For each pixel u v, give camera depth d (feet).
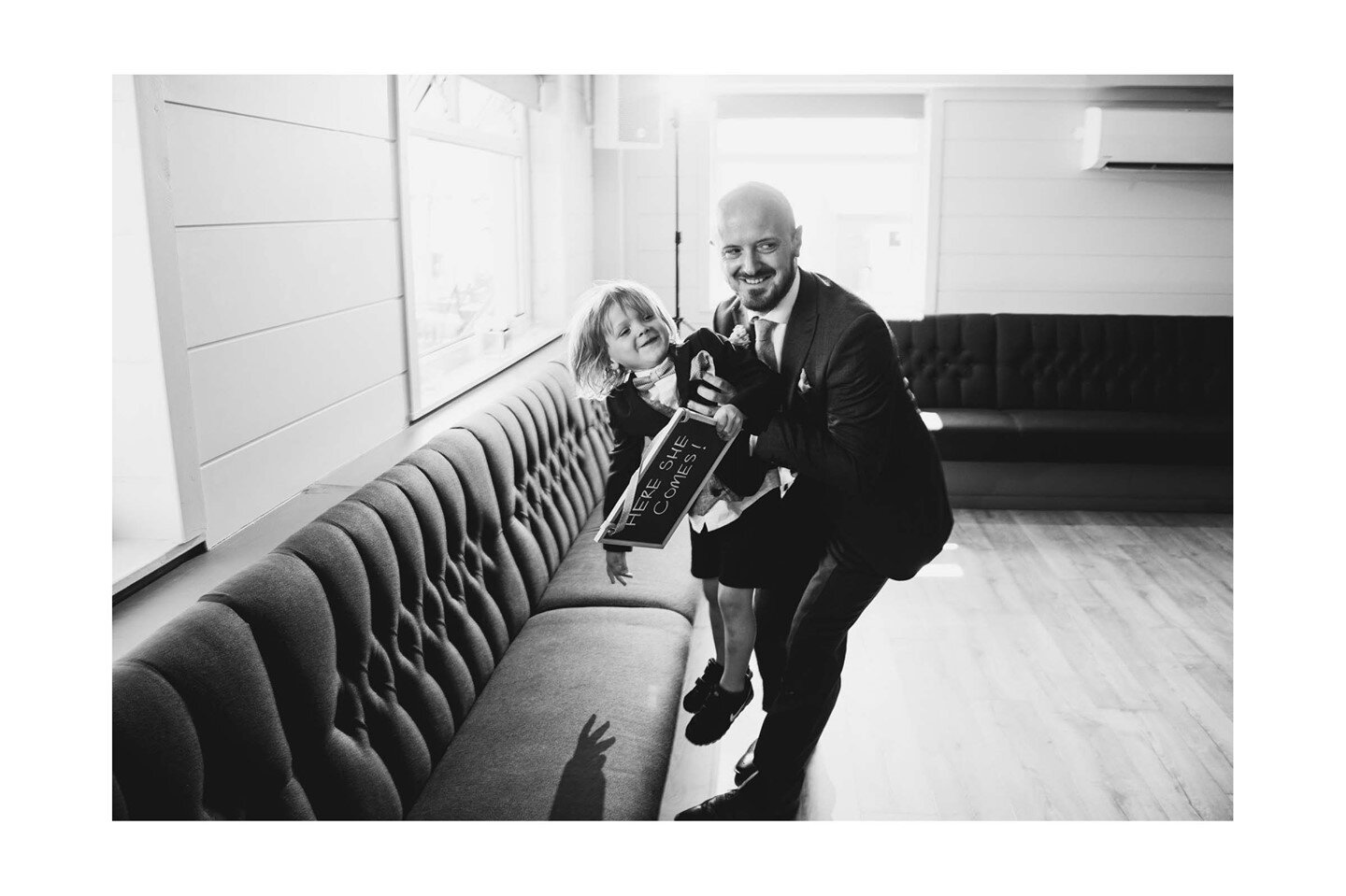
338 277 8.07
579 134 17.37
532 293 16.53
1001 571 14.01
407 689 6.18
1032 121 18.38
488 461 8.32
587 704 6.94
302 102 7.36
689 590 9.13
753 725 9.65
